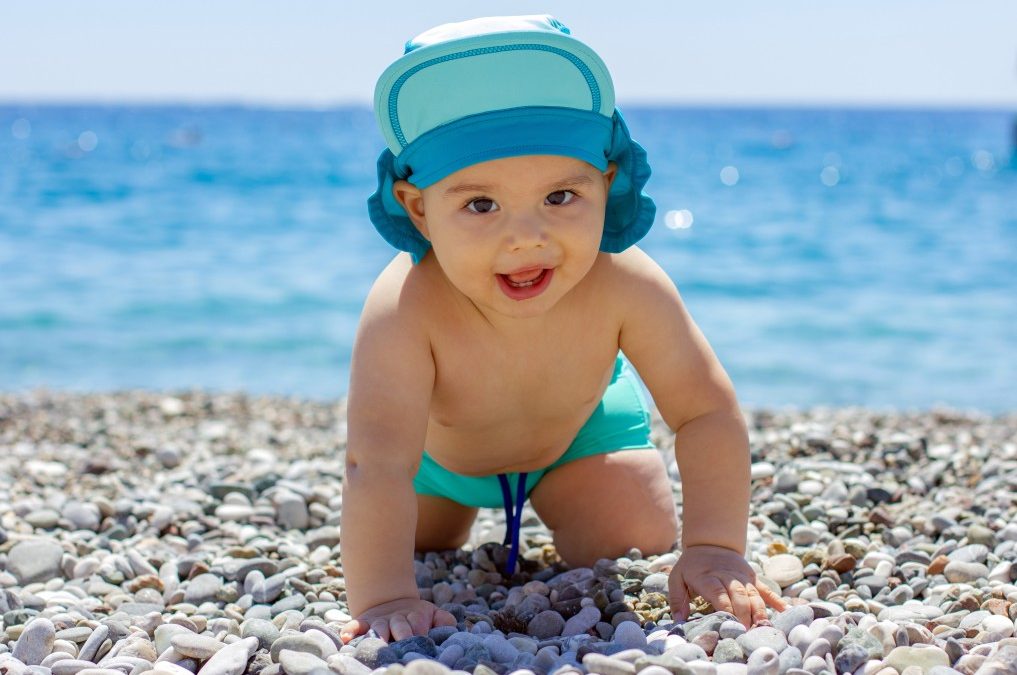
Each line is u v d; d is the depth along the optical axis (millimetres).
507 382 2514
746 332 9828
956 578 2656
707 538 2412
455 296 2449
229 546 3238
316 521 3549
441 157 2199
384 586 2262
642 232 2486
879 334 9695
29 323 10430
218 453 5129
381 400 2377
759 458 4047
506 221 2176
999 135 75188
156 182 26844
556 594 2498
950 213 20453
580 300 2482
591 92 2201
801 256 14664
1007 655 1918
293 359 9117
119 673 1995
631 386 3057
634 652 1911
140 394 7320
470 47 2119
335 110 161250
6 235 16812
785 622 2154
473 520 3252
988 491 3547
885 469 3902
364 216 19750
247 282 12602
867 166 36531
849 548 2885
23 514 3613
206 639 2127
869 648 2049
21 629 2365
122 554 3090
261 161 36000
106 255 14758
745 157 42031
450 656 1995
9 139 56844
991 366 8516
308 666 1939
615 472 2881
